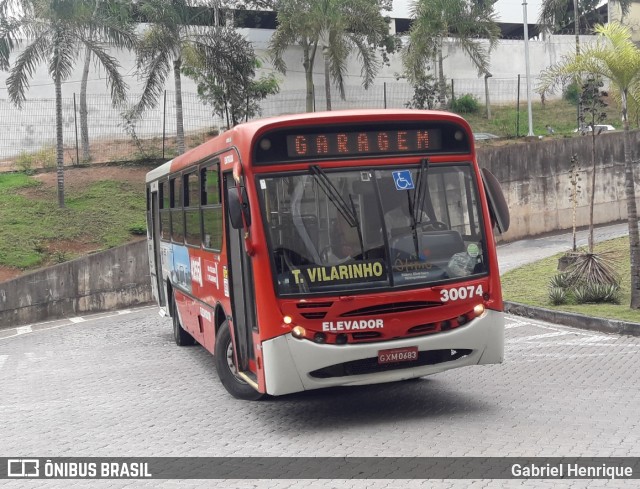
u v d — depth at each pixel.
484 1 38.31
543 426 8.03
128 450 8.17
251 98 36.00
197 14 30.23
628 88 15.75
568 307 16.02
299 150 8.51
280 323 8.16
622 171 31.97
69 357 14.98
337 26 34.69
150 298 23.95
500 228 8.99
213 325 10.91
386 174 8.58
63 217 27.38
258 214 8.37
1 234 25.61
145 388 11.49
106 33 28.31
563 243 27.64
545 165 30.78
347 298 8.22
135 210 28.56
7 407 10.77
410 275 8.41
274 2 38.53
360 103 43.69
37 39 27.77
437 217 8.64
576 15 43.69
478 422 8.34
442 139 8.80
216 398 10.51
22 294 21.22
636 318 14.10
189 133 38.75
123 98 28.94
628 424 7.95
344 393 10.27
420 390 10.16
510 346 13.05
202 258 11.50
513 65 49.00
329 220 8.39
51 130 38.25
